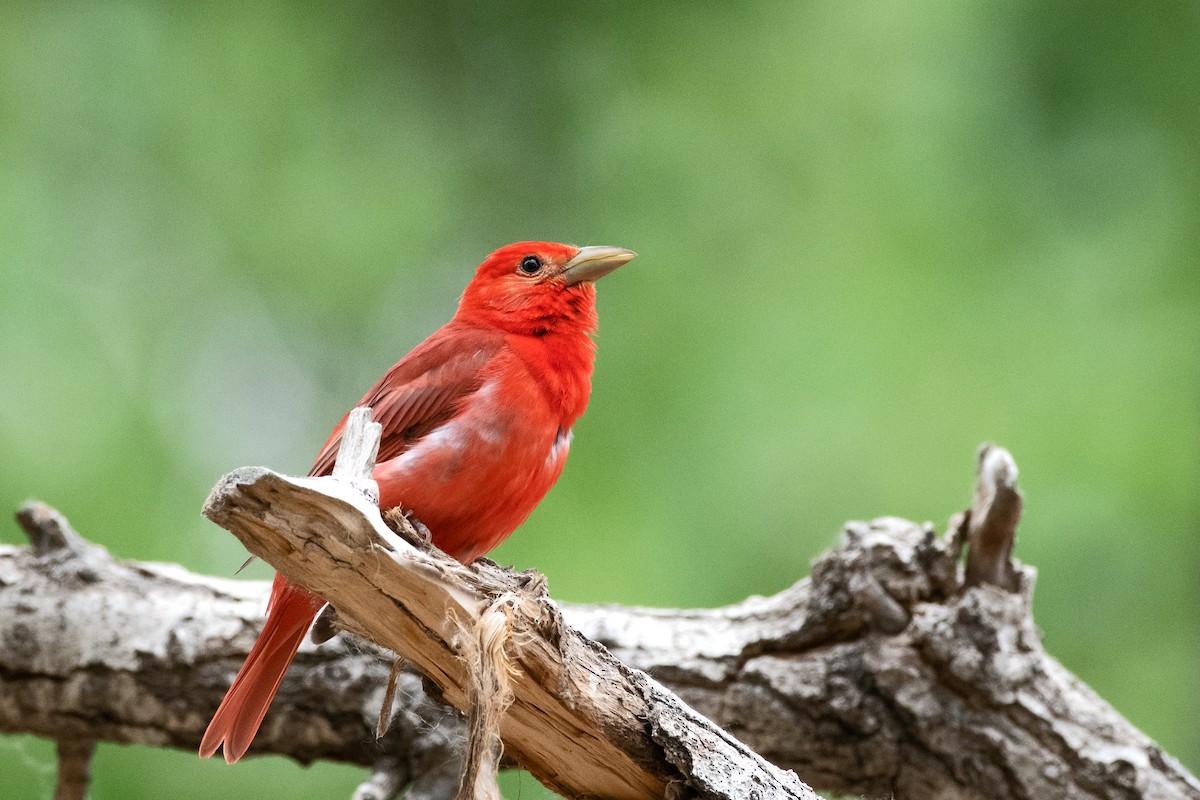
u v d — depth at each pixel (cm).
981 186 1172
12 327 1188
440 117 1309
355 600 571
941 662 797
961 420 1109
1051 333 1130
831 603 821
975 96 1188
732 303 1184
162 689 851
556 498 1137
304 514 543
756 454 1120
